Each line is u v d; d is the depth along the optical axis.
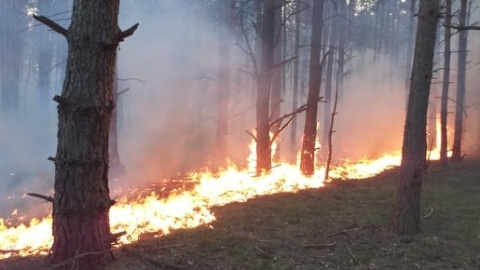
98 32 4.82
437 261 5.84
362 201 9.16
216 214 7.88
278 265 5.52
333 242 6.43
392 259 5.87
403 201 6.90
